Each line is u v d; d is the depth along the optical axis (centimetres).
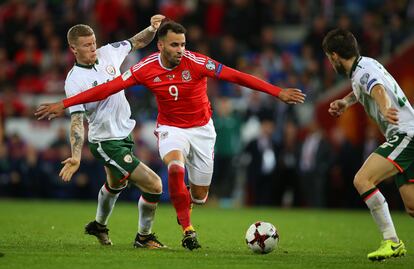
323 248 3356
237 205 6938
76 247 3133
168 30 2988
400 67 7094
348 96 3117
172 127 3164
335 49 2866
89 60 3152
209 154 3234
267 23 8162
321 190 6575
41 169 6906
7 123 7412
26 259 2714
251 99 6944
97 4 8381
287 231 4200
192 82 3097
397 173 2864
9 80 8006
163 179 6762
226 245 3381
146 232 3169
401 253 2827
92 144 3172
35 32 8319
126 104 3197
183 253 2956
